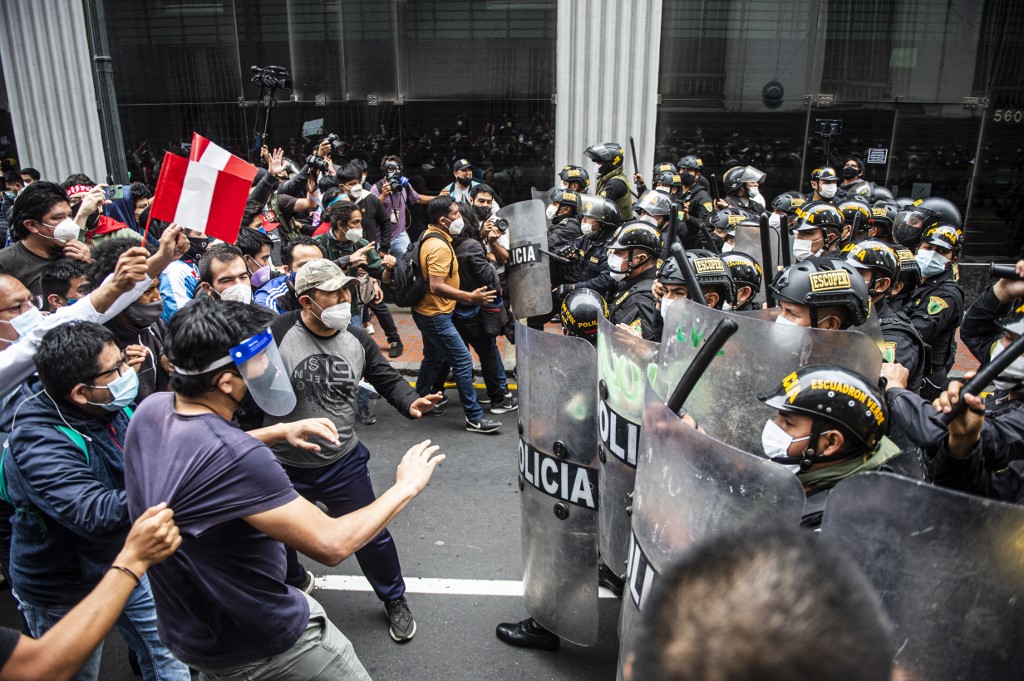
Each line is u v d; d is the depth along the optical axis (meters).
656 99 9.81
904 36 10.01
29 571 2.42
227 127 10.27
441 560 4.11
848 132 10.28
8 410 2.51
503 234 6.07
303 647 2.12
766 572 0.74
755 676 0.68
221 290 3.91
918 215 5.11
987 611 1.23
